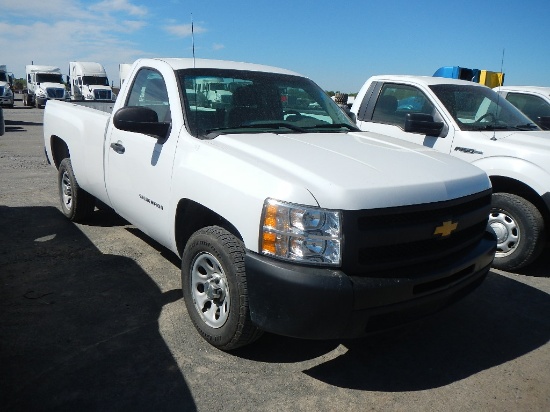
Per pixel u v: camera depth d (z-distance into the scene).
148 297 3.86
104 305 3.69
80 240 5.11
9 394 2.62
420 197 2.75
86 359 2.98
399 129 5.88
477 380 3.00
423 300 2.74
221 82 3.93
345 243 2.52
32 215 5.96
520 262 4.80
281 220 2.59
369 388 2.87
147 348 3.14
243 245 2.93
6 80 31.83
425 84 5.77
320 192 2.58
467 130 5.25
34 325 3.35
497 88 7.77
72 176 5.37
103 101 6.64
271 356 3.15
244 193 2.78
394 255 2.69
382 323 2.69
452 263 2.91
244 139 3.32
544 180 4.56
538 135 5.21
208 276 3.18
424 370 3.09
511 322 3.81
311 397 2.76
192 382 2.83
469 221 3.08
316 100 4.39
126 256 4.70
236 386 2.82
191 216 3.52
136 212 4.05
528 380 3.02
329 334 2.57
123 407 2.58
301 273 2.52
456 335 3.56
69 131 5.23
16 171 8.84
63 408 2.54
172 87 3.76
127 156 4.05
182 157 3.39
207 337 3.18
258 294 2.67
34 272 4.25
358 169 2.86
